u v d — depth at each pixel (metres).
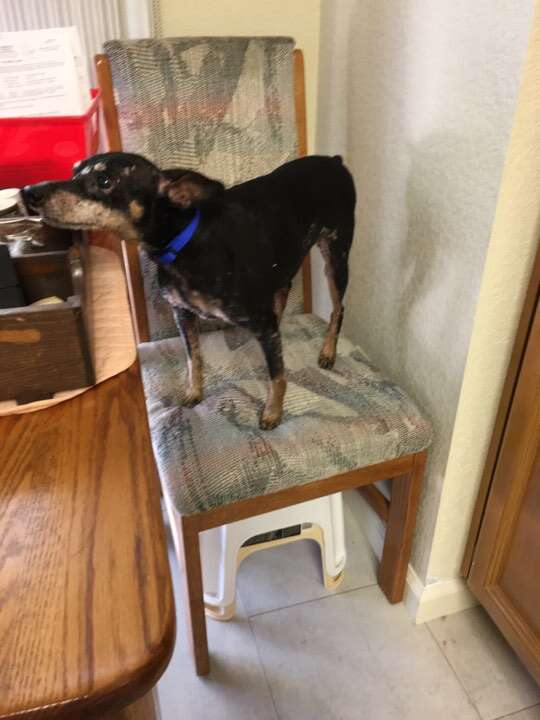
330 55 1.23
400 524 1.13
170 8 1.15
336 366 1.10
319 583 1.32
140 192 0.76
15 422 0.56
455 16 0.83
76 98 0.90
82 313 0.57
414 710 1.08
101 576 0.39
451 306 0.96
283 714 1.07
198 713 1.07
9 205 0.81
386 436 0.97
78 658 0.34
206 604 1.21
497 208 0.81
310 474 0.93
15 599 0.38
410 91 0.97
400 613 1.25
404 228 1.06
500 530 1.05
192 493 0.87
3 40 0.86
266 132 1.12
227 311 0.88
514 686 1.12
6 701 0.32
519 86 0.74
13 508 0.45
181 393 1.03
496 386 0.98
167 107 1.05
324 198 0.97
